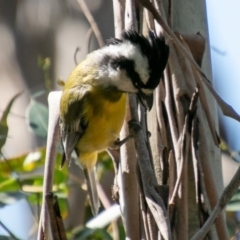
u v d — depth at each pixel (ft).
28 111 37.09
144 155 20.80
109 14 56.13
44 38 61.31
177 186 21.15
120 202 23.41
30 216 53.42
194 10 25.31
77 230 33.78
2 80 61.93
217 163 24.07
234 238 27.78
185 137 21.84
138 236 22.25
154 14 21.62
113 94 30.99
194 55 23.65
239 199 30.81
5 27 63.26
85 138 33.50
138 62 26.91
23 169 36.88
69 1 60.70
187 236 20.86
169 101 23.02
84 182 37.76
